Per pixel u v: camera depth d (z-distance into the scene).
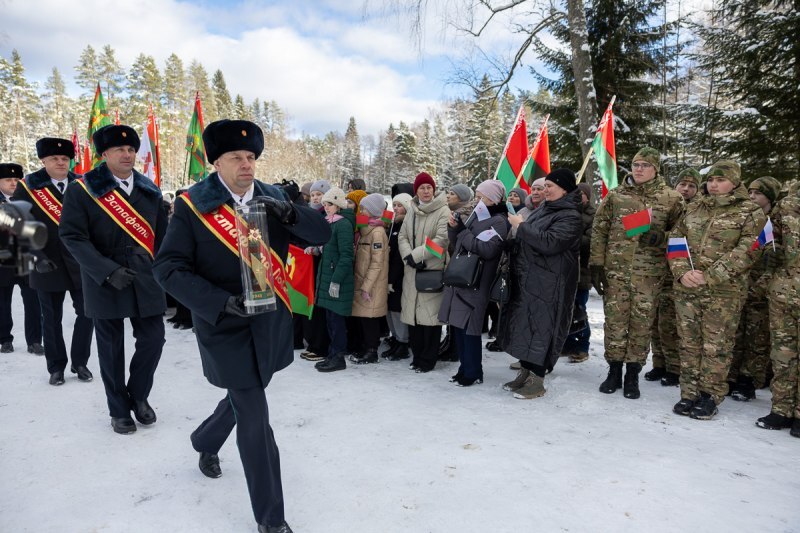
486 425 3.29
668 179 11.56
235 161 2.09
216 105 57.38
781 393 3.34
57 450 2.86
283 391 3.95
